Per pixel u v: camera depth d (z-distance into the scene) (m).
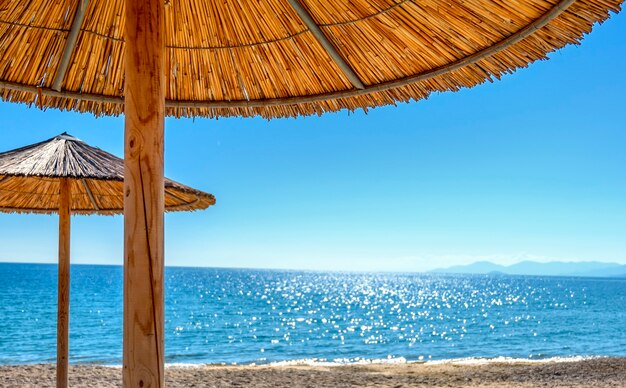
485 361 18.86
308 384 11.78
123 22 2.44
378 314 50.22
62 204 5.25
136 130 1.68
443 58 2.25
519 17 1.91
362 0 2.13
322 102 2.63
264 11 2.34
